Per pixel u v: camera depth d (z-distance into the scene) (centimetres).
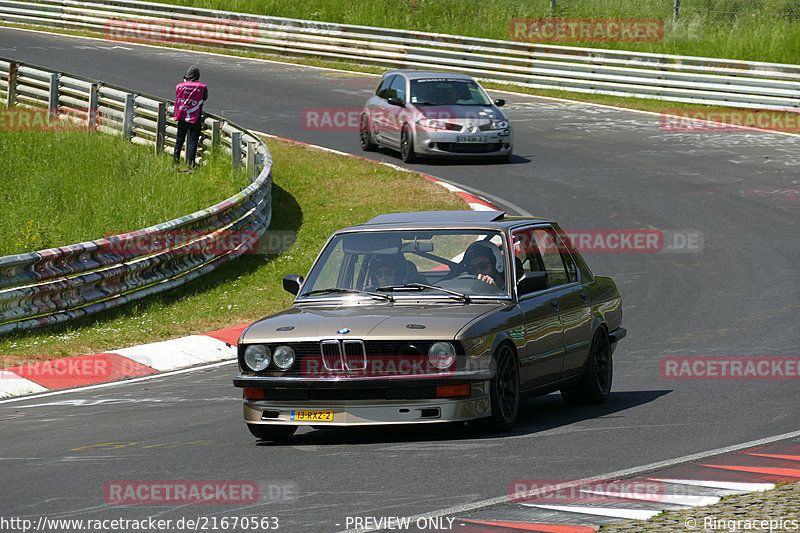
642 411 3238
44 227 6494
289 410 2869
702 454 2609
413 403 2800
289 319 3003
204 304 5481
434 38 13025
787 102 10388
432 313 2947
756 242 6225
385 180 8056
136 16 15262
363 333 2828
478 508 2177
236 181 7600
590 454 2650
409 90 8906
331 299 3148
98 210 6912
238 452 2839
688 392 3512
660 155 8838
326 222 7156
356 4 15225
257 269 6216
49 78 9512
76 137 8450
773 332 4419
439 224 3272
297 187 8056
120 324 5038
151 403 3672
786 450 2634
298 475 2534
